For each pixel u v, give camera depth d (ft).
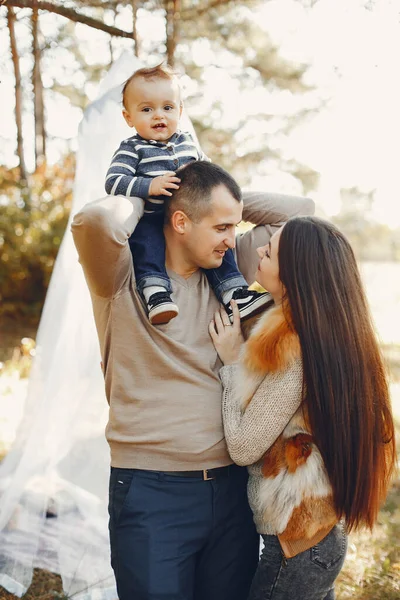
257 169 44.86
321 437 6.67
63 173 34.94
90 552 10.34
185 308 7.49
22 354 29.17
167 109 8.23
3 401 21.93
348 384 6.68
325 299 6.74
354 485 6.73
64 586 10.16
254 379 6.93
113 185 7.63
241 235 8.66
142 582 6.84
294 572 6.78
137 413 7.16
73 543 10.48
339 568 6.97
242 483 7.52
